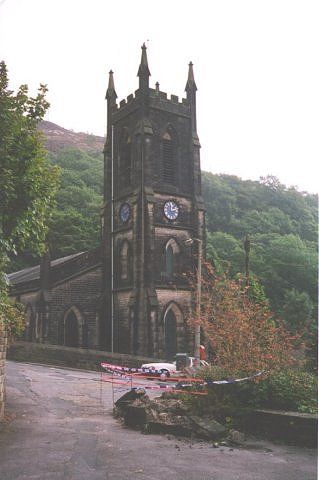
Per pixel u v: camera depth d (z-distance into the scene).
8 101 11.39
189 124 47.50
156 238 43.19
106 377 26.27
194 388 13.55
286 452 10.12
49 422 13.48
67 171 111.31
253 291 29.97
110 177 47.97
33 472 8.48
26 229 11.96
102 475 8.35
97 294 45.78
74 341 44.22
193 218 45.62
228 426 11.98
